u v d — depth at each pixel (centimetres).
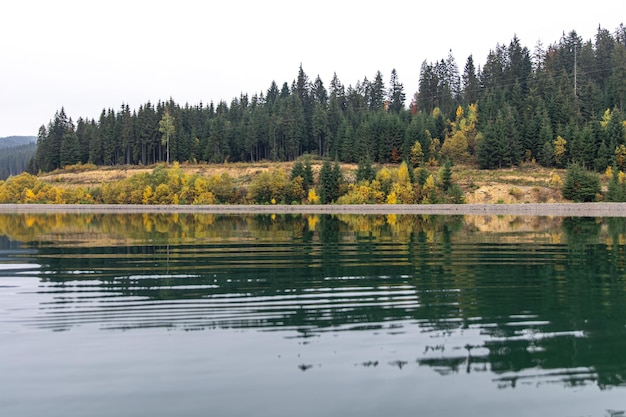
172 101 17275
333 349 958
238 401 751
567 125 12112
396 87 18862
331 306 1281
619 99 14075
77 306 1290
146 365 885
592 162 11056
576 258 2144
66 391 788
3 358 920
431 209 8262
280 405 738
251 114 16725
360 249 2531
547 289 1483
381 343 990
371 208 8825
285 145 15062
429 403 744
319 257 2220
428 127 13762
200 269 1883
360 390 785
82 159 16262
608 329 1077
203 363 892
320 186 10319
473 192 9538
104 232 3772
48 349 966
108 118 16438
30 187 12138
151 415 712
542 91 14300
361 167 10238
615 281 1603
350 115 15912
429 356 921
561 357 918
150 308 1264
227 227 4372
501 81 15938
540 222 4834
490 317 1173
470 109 14212
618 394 774
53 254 2369
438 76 18550
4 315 1200
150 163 15775
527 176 10588
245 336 1036
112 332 1068
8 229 4125
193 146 15312
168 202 11081
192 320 1155
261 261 2098
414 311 1227
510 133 11938
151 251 2480
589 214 6481
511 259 2122
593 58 16388
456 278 1669
